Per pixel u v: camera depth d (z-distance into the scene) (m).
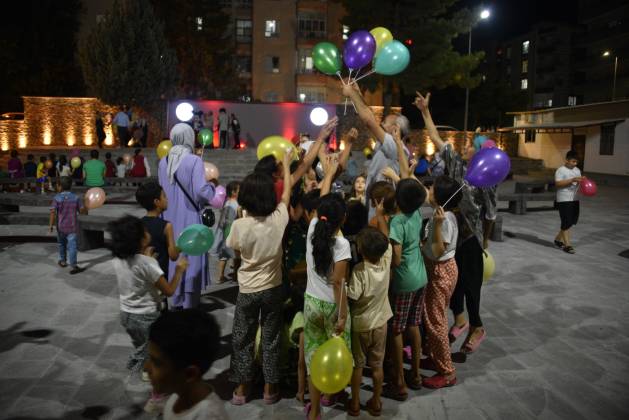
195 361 1.86
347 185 15.60
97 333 5.15
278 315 3.81
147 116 26.44
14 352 4.68
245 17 39.88
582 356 4.80
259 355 4.09
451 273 4.09
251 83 40.22
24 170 17.41
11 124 25.20
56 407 3.74
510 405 3.89
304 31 40.38
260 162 4.37
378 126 4.56
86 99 25.84
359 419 3.66
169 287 3.77
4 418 3.58
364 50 4.69
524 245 9.65
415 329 3.99
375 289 3.53
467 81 27.72
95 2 32.28
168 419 1.90
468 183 4.41
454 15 26.06
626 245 9.78
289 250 4.23
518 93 48.19
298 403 3.89
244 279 3.74
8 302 6.03
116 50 25.08
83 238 8.48
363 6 25.77
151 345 1.88
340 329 3.37
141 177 15.99
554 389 4.15
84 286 6.68
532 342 5.11
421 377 4.28
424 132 30.88
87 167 13.91
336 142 27.08
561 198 9.09
